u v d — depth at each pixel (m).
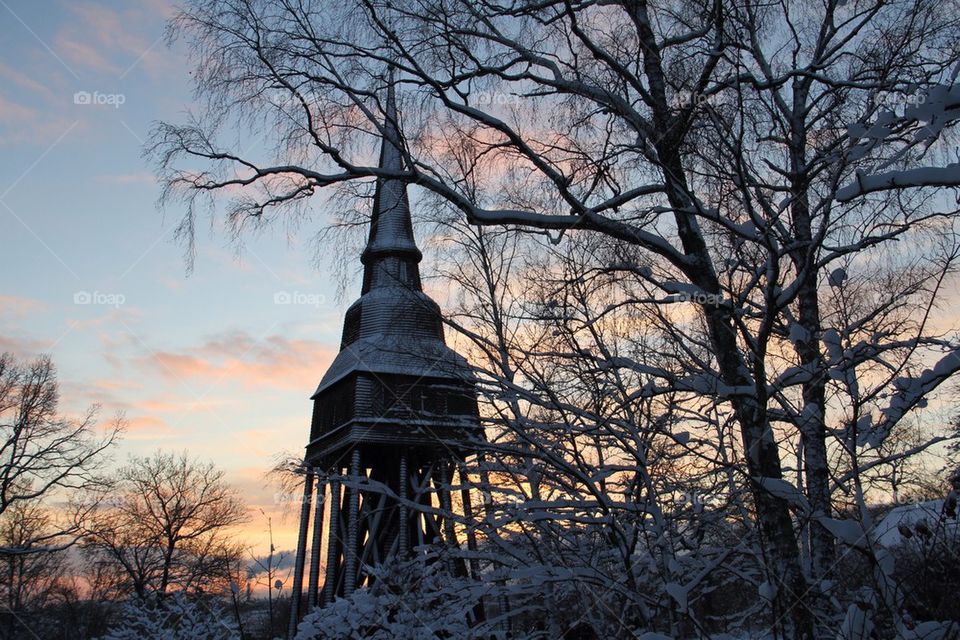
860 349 6.52
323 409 30.12
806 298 8.49
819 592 6.15
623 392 7.37
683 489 7.25
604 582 6.68
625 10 7.97
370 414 25.72
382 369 26.62
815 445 7.11
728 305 6.55
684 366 7.18
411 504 8.41
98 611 44.09
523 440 7.66
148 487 45.06
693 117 6.66
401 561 8.29
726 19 6.73
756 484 5.58
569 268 7.66
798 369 6.45
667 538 6.89
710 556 7.39
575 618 8.13
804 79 9.05
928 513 5.55
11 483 32.34
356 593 8.43
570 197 7.34
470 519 8.26
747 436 6.32
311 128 8.22
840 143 7.74
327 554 24.20
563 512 7.72
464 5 8.52
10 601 38.88
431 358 8.32
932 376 6.05
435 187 7.93
